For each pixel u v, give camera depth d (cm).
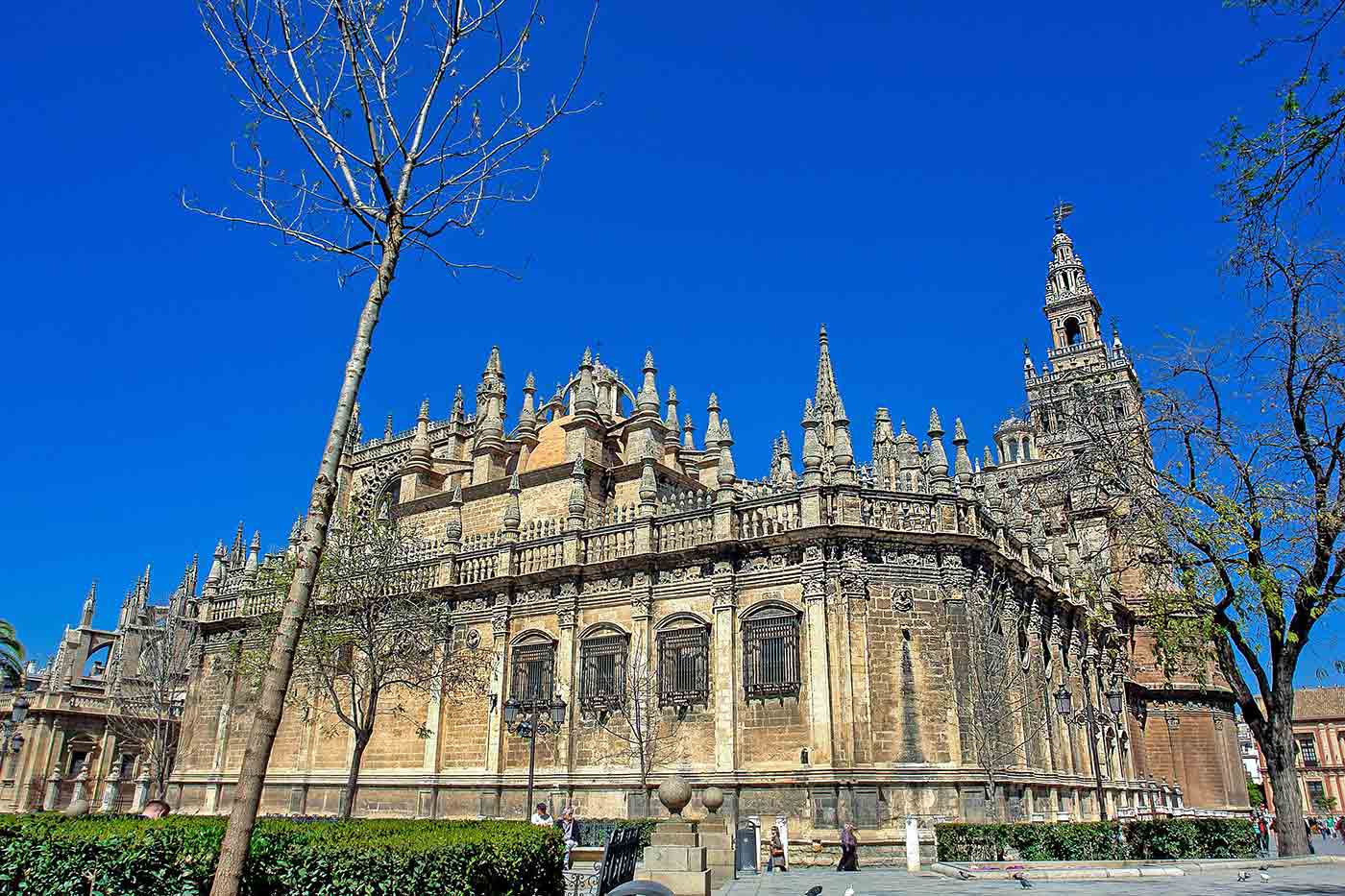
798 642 3456
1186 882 2283
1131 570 5816
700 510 3822
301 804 4412
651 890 1234
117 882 1427
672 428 5512
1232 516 2589
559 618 4034
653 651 3756
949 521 3609
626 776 3641
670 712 3656
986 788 3297
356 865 1407
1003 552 3931
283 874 1420
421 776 4125
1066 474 3278
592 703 3822
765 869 3080
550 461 5103
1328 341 2542
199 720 5053
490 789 3919
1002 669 3634
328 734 4522
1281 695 2789
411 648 3800
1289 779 2777
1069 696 3459
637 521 3934
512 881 1534
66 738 6506
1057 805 3859
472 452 5603
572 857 2809
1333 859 2694
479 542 4534
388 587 3862
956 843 2822
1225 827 3388
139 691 7031
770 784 3356
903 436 5703
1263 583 2506
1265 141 1202
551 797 3766
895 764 3281
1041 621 4350
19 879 1465
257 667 4116
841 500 3559
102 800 6128
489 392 5488
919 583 3528
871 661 3403
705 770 3494
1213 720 5931
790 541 3559
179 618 7262
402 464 5903
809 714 3359
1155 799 5378
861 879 2616
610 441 5281
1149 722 5944
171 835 1460
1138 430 2919
